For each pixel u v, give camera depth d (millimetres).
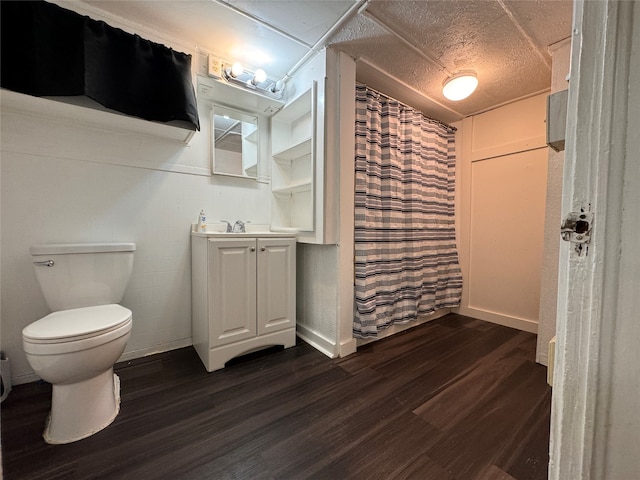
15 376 1385
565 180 394
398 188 2117
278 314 1845
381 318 1990
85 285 1391
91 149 1550
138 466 933
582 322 372
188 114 1539
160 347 1793
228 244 1616
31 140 1398
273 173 2199
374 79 2008
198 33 1622
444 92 1990
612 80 337
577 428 382
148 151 1723
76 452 984
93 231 1563
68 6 1387
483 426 1135
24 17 1184
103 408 1131
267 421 1155
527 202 2248
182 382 1445
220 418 1170
